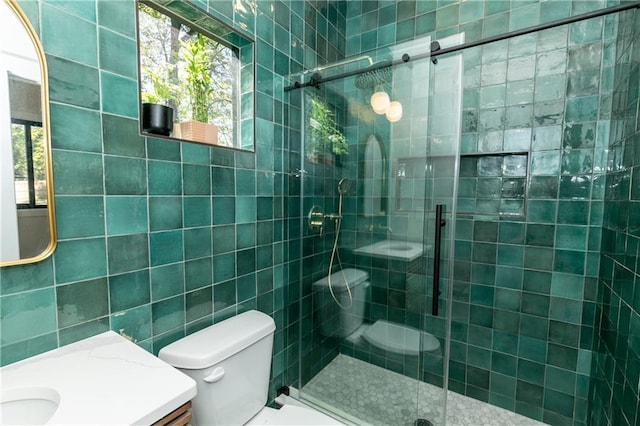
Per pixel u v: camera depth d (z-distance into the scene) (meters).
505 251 1.70
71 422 0.54
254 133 1.40
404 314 1.64
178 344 1.03
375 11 2.07
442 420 1.50
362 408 1.59
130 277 0.94
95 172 0.84
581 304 1.52
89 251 0.84
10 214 0.70
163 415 0.60
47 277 0.76
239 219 1.34
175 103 1.20
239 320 1.25
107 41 0.86
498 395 1.75
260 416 1.21
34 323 0.74
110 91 0.87
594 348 1.49
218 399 1.01
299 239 1.73
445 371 1.51
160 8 1.09
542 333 1.62
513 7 1.61
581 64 1.46
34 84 0.72
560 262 1.56
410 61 1.46
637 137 1.07
